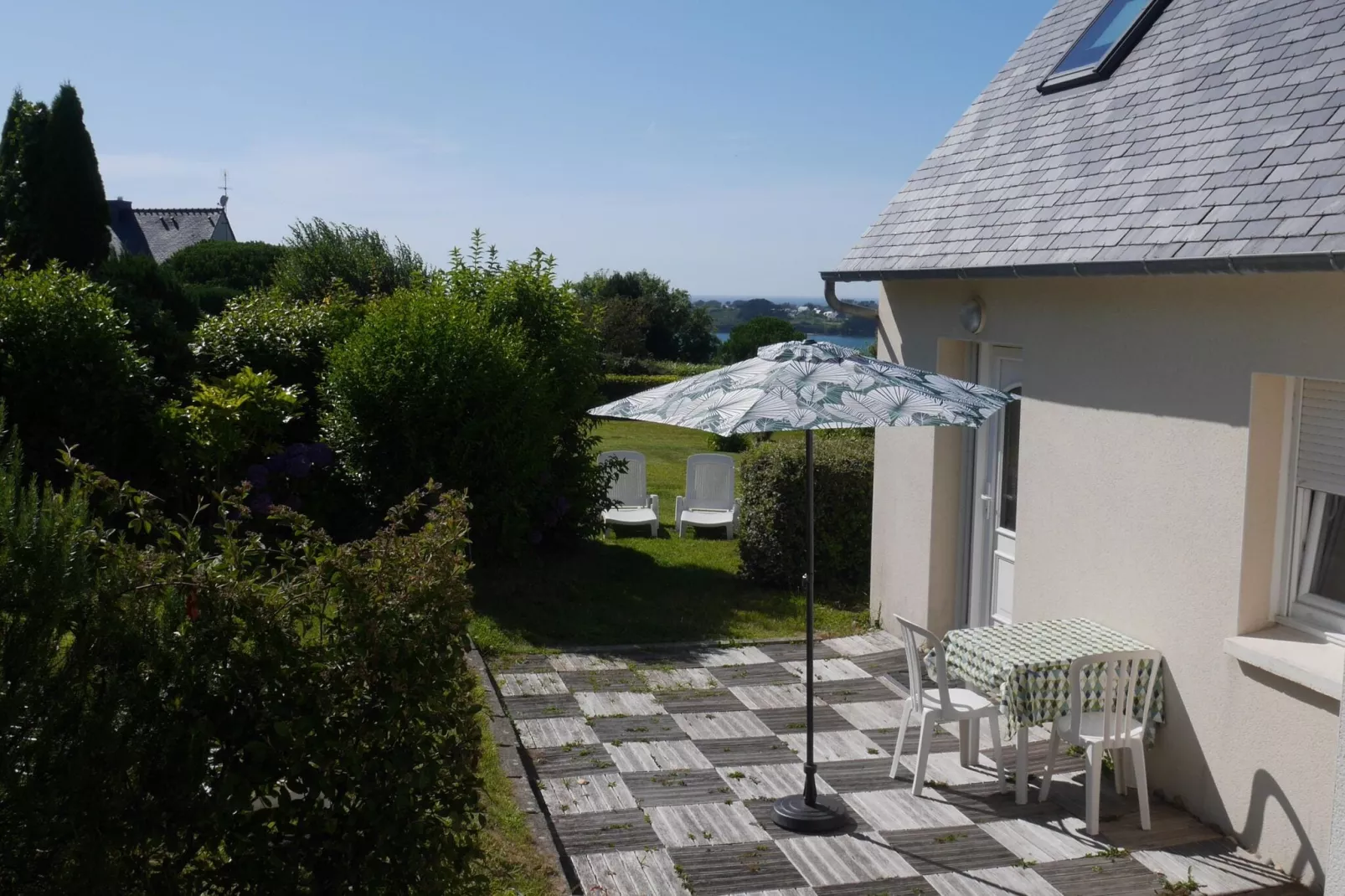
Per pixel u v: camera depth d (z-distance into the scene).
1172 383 5.93
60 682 3.26
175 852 3.46
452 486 10.55
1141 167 6.54
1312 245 4.73
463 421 10.68
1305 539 5.48
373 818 3.65
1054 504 7.00
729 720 7.31
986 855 5.32
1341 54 5.78
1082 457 6.70
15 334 10.07
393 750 3.75
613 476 12.61
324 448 10.79
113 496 3.69
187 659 3.48
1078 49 8.64
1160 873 5.12
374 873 3.66
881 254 8.63
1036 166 7.70
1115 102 7.49
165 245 48.72
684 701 7.70
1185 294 5.82
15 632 3.19
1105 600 6.50
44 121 18.89
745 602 10.48
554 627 9.47
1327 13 6.20
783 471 10.98
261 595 3.59
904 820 5.73
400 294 11.80
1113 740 5.61
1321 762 4.93
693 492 14.46
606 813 5.77
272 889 3.55
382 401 10.54
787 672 8.41
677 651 8.93
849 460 11.07
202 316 13.98
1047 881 5.05
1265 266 4.94
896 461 9.36
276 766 3.54
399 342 10.61
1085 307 6.66
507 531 10.64
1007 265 6.73
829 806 5.76
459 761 3.89
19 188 18.81
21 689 3.15
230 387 10.77
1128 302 6.27
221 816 3.45
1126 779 6.09
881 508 9.67
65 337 10.17
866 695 7.89
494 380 10.62
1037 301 7.15
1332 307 4.91
